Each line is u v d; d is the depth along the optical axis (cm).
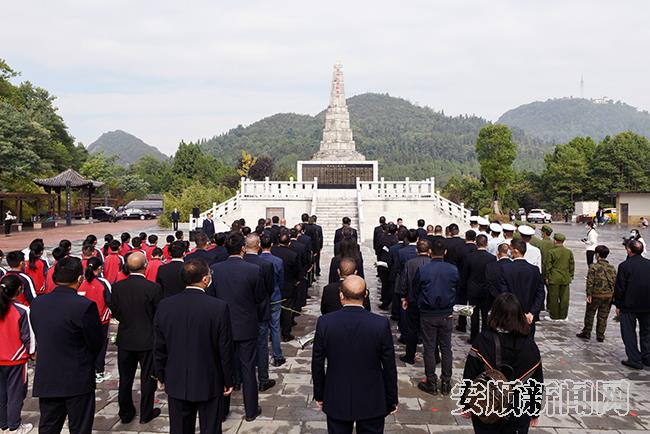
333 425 467
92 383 563
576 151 7269
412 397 747
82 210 6181
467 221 3412
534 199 7806
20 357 629
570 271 1239
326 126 5356
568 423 661
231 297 674
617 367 893
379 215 3569
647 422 666
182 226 4234
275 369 872
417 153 19600
